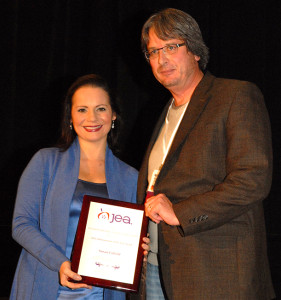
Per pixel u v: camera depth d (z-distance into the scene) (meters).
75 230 2.19
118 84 3.88
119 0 3.89
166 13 2.15
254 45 3.82
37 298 2.10
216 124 1.95
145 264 2.15
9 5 3.79
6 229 3.67
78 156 2.30
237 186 1.81
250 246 1.89
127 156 3.86
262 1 3.84
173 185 1.99
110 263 2.07
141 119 3.87
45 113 3.80
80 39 3.89
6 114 3.75
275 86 3.75
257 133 1.87
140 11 3.88
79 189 2.25
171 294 1.92
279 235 3.63
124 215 2.11
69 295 2.15
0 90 3.75
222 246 1.89
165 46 2.12
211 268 1.88
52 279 2.12
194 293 1.87
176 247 1.96
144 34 2.21
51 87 3.81
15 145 3.78
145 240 2.08
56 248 2.11
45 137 3.79
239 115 1.90
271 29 3.82
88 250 2.08
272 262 3.61
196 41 2.13
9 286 3.59
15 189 3.74
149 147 2.32
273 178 3.68
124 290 2.05
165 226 2.02
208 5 3.89
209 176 1.94
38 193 2.23
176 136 2.04
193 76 2.17
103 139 2.37
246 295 1.83
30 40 3.82
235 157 1.87
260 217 2.00
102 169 2.36
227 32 3.85
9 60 3.78
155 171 2.14
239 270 1.85
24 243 2.12
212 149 1.94
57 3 3.83
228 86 2.00
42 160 2.27
